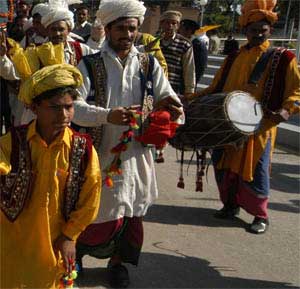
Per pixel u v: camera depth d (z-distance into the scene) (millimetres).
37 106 2338
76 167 2436
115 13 3104
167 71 6074
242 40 12945
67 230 2488
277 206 5438
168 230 4590
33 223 2439
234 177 4688
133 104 3248
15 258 2490
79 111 3014
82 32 8031
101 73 3207
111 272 3545
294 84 4324
